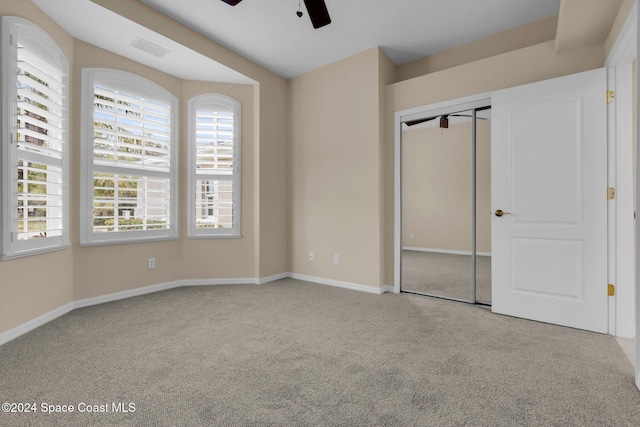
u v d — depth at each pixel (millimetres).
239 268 4141
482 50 3459
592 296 2461
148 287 3658
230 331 2508
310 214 4250
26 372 1856
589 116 2457
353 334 2447
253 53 3756
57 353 2109
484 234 4539
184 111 3965
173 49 3227
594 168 2443
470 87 3176
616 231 2385
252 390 1684
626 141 2361
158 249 3758
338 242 3971
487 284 3912
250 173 4172
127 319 2775
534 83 2686
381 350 2166
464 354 2100
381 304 3225
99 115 3248
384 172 3738
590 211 2459
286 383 1752
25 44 2443
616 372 1858
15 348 2178
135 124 3566
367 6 2895
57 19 2721
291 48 3645
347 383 1751
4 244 2256
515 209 2789
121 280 3428
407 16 3049
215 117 4031
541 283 2676
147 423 1420
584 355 2074
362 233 3764
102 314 2902
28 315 2492
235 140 4098
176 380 1779
